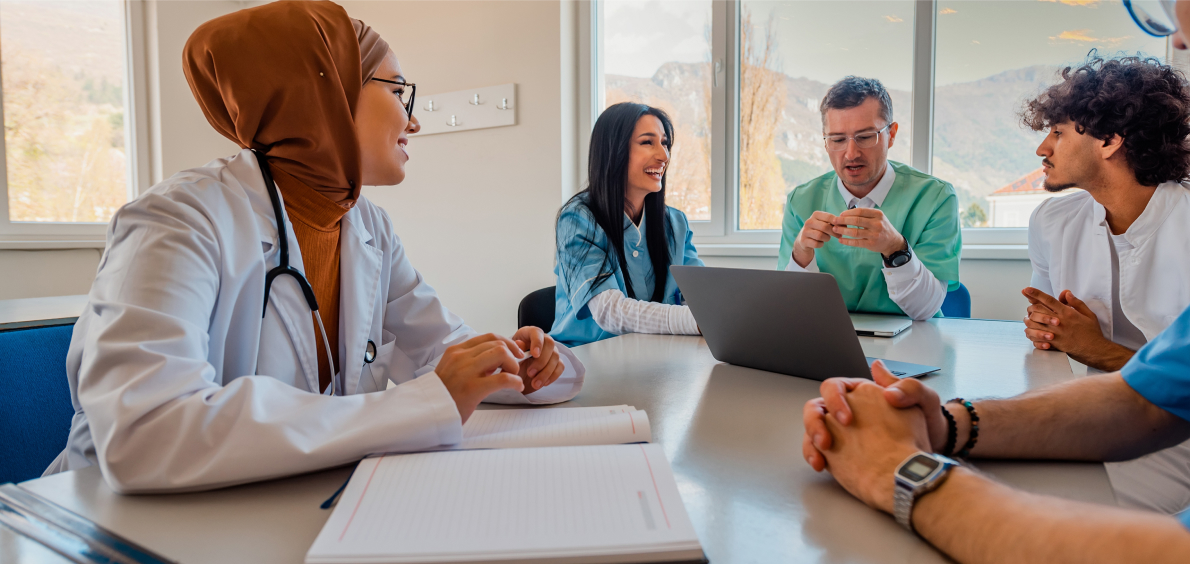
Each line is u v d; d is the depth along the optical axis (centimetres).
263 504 52
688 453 64
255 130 87
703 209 286
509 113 294
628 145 179
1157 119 133
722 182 276
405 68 322
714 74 273
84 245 302
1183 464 115
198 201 74
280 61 84
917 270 166
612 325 159
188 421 54
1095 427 64
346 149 90
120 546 45
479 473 53
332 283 99
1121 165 140
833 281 83
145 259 65
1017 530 41
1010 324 160
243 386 59
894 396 55
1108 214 148
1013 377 98
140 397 55
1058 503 43
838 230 168
